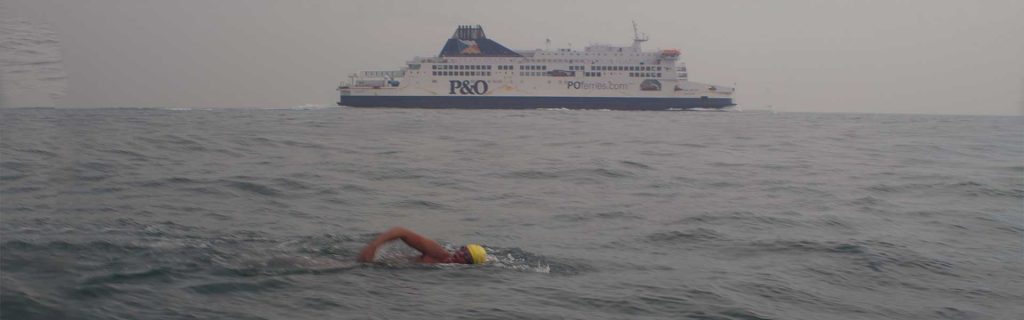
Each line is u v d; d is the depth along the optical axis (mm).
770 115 80000
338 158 20891
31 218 9648
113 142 22234
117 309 6141
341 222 11273
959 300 7457
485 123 46594
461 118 54906
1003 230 11406
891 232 10977
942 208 13516
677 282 7750
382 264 8062
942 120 67312
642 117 63156
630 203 13570
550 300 6938
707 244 9938
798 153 25812
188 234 9539
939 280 8219
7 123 12914
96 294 6484
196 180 14922
